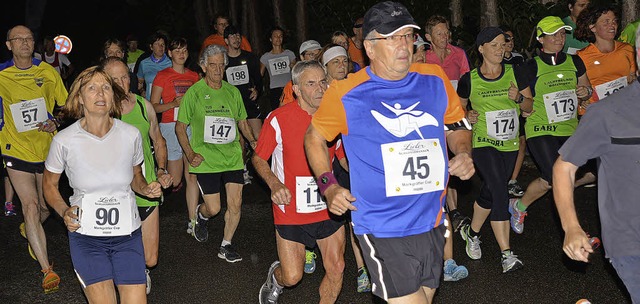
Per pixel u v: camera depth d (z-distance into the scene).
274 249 7.08
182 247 7.23
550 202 8.05
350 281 6.16
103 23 19.83
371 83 3.68
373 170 3.66
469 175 3.65
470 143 3.87
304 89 4.82
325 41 14.89
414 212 3.70
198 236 7.29
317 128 3.74
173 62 7.94
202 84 6.69
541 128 6.62
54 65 13.48
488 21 10.95
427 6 12.59
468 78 6.29
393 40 3.59
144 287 4.46
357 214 3.72
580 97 6.55
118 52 7.77
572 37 8.61
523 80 6.30
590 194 8.16
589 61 7.04
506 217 6.09
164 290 6.11
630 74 7.05
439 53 7.77
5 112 6.30
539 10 10.82
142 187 4.58
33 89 6.39
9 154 6.30
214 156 6.67
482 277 6.07
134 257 4.43
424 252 3.74
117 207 4.39
